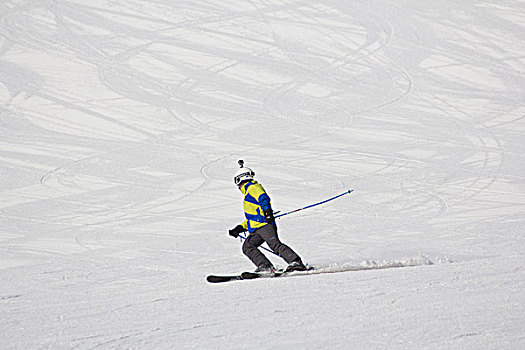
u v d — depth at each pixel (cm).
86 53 7625
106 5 8719
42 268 2278
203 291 1501
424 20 8619
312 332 899
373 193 4053
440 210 3553
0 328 1141
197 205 3828
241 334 925
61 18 8356
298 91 6950
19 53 7512
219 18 8531
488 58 7744
